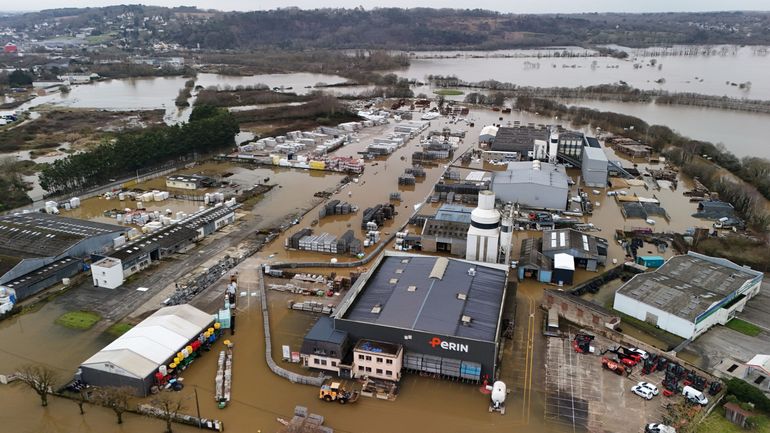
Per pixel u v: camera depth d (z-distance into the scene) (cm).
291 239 10612
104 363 6438
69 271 9462
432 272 8238
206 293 8769
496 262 9475
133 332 7138
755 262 9738
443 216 11406
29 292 8744
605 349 7319
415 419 6084
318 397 6456
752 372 6669
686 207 13388
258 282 9181
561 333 7700
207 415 6147
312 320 8062
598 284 9181
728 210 12675
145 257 9744
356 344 6931
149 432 5916
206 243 10888
